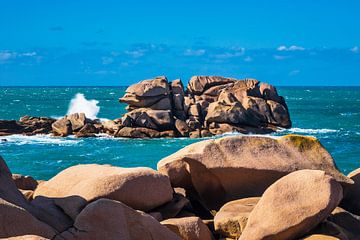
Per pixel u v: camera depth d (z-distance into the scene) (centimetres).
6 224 940
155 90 5078
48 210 1158
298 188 1167
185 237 1151
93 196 1174
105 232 948
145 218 1006
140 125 4844
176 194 1355
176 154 1478
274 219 1129
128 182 1214
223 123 5031
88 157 3544
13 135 4831
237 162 1404
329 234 1134
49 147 4069
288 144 1475
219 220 1225
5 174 1195
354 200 1412
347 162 3189
